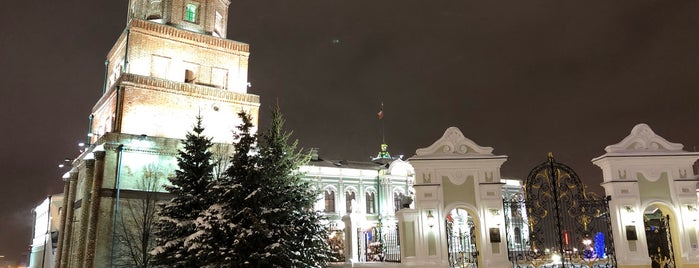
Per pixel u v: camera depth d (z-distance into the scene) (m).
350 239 27.47
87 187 37.22
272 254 21.91
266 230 22.20
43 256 57.03
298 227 23.72
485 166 24.30
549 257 25.31
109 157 36.31
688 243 22.81
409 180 64.62
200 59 43.00
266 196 23.14
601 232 24.64
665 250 24.06
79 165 41.62
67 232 40.59
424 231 23.11
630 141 24.31
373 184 63.69
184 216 25.83
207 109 41.53
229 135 41.72
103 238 34.47
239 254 22.11
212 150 38.12
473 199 23.89
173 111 40.06
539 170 24.34
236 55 44.81
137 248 32.44
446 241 23.12
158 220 26.75
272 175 24.27
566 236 23.88
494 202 23.72
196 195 26.20
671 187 23.62
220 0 46.75
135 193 36.09
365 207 62.00
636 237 22.75
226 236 22.55
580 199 23.92
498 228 23.38
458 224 39.31
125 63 39.78
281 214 23.23
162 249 24.20
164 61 41.41
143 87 39.19
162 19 43.12
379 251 29.27
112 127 39.12
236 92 43.09
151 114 39.12
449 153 24.44
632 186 23.44
